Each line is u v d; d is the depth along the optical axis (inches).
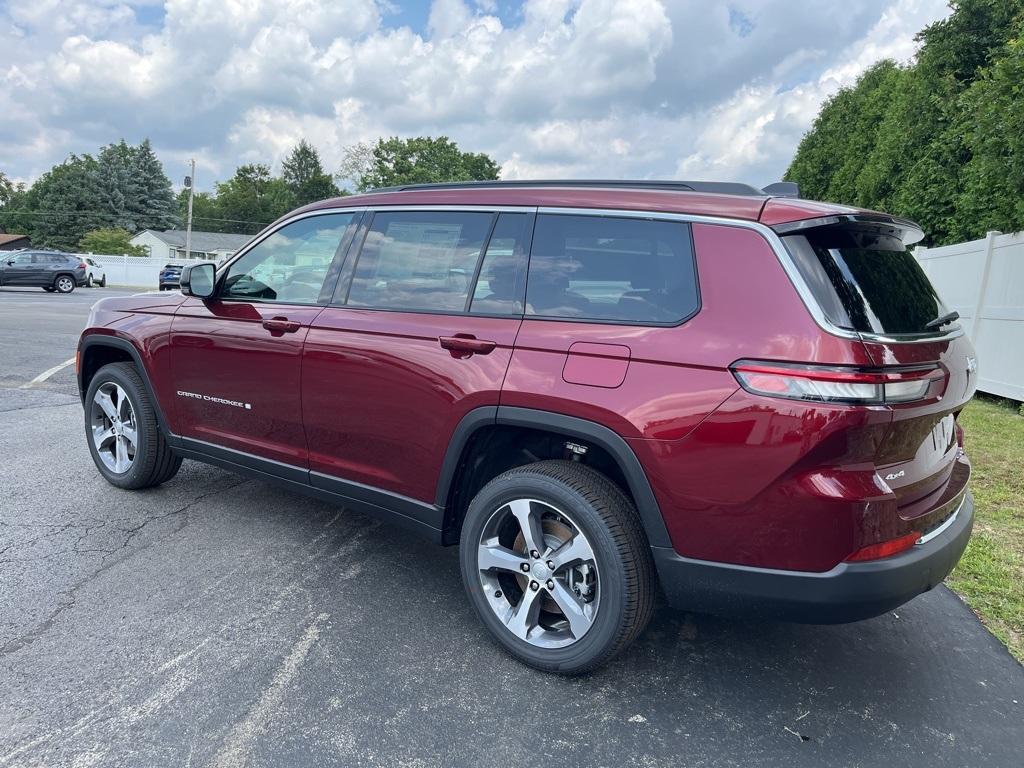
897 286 100.2
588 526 101.0
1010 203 339.3
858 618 89.7
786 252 92.2
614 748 92.2
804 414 85.4
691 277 98.0
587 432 99.7
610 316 103.3
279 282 146.3
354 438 129.0
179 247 2805.1
